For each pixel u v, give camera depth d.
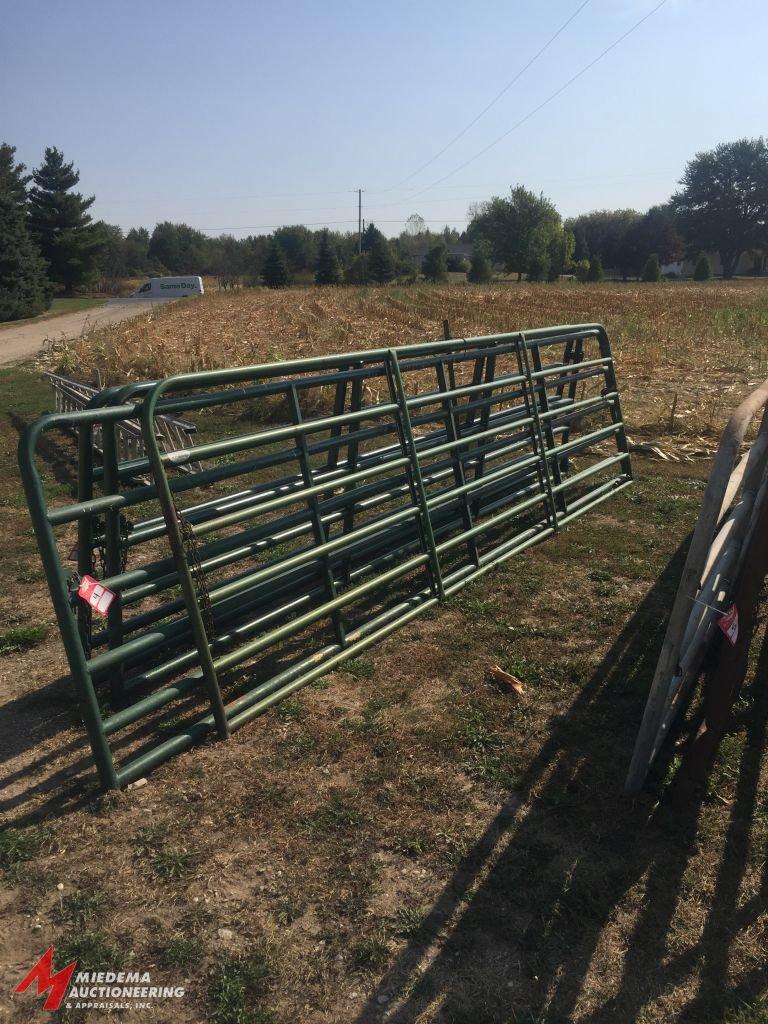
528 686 4.06
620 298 39.62
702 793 3.13
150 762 3.41
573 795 3.18
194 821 3.10
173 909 2.67
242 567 5.90
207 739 3.67
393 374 4.93
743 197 94.31
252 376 3.86
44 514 2.96
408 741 3.59
